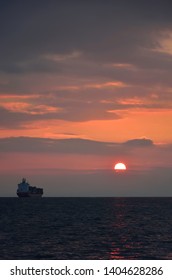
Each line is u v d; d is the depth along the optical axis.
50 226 174.88
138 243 118.94
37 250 105.38
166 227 171.25
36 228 165.62
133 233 146.88
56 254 100.38
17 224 184.50
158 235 140.12
